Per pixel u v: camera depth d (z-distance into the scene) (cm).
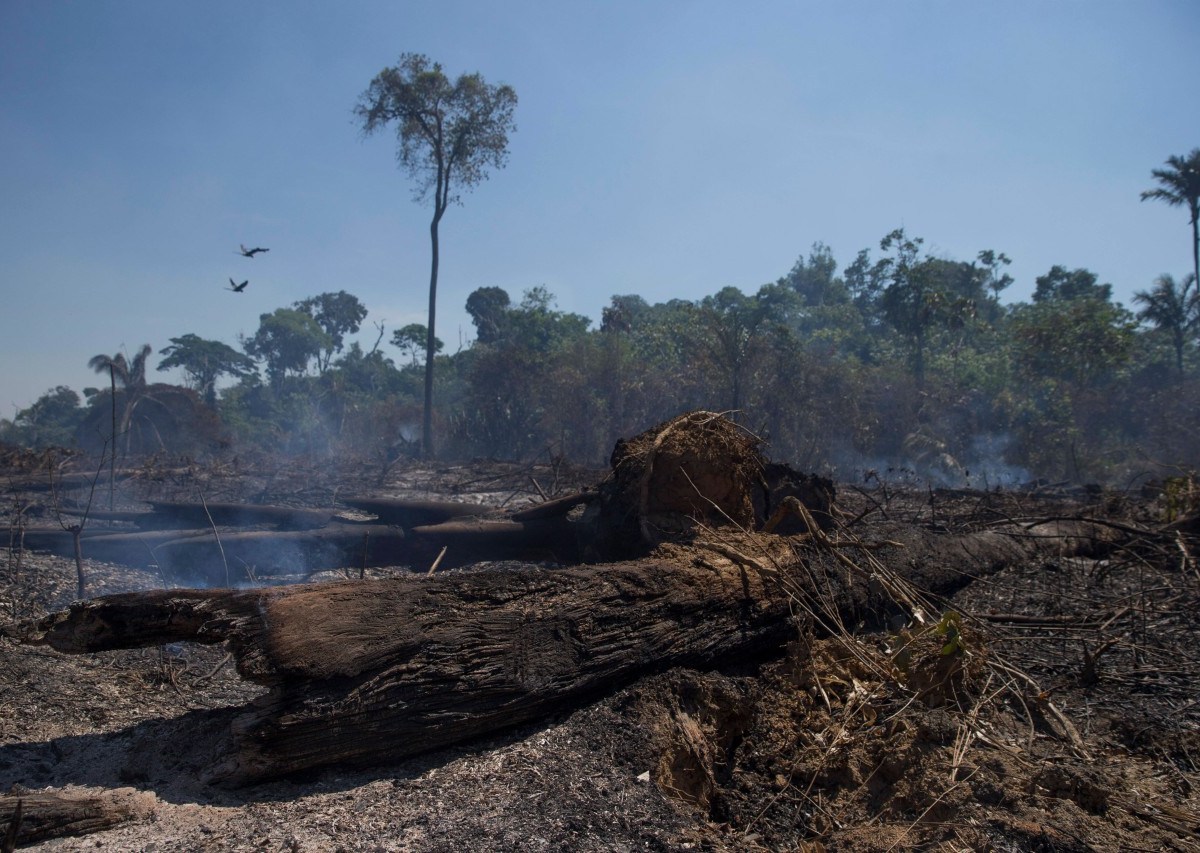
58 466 1723
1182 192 3453
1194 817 374
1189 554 847
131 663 559
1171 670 566
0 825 321
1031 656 596
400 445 2880
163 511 955
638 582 508
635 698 467
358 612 408
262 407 4506
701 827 377
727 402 2934
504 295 5784
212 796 375
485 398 3450
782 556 585
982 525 1045
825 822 404
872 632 605
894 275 3459
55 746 429
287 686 376
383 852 329
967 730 430
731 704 492
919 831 366
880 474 2620
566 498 855
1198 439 2578
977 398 3100
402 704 397
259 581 809
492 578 469
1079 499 1518
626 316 4181
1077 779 384
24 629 413
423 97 3089
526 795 380
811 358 3066
